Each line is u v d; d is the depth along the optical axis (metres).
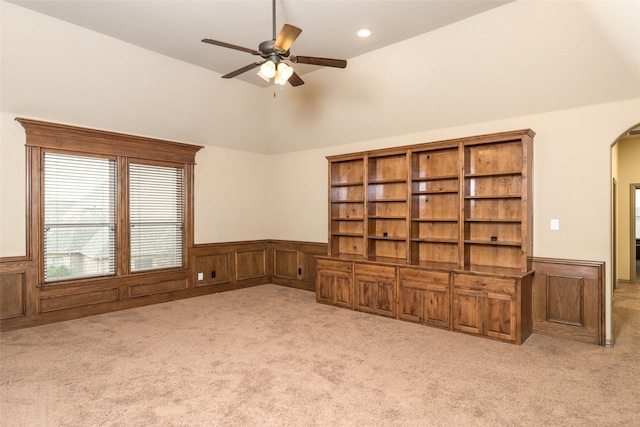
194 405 2.58
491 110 4.41
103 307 4.97
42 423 2.35
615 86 3.65
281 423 2.37
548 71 3.79
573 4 3.23
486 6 3.57
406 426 2.34
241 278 6.66
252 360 3.37
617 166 6.96
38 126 4.41
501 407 2.57
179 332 4.16
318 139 6.18
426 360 3.38
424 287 4.45
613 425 2.36
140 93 4.88
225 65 5.01
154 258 5.56
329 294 5.41
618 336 4.09
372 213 5.51
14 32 3.69
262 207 7.07
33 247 4.41
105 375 3.05
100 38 4.14
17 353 3.52
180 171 5.88
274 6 3.22
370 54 4.59
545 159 4.17
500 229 4.46
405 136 5.28
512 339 3.83
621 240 7.23
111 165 5.10
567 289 4.01
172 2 3.50
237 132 6.34
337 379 2.99
